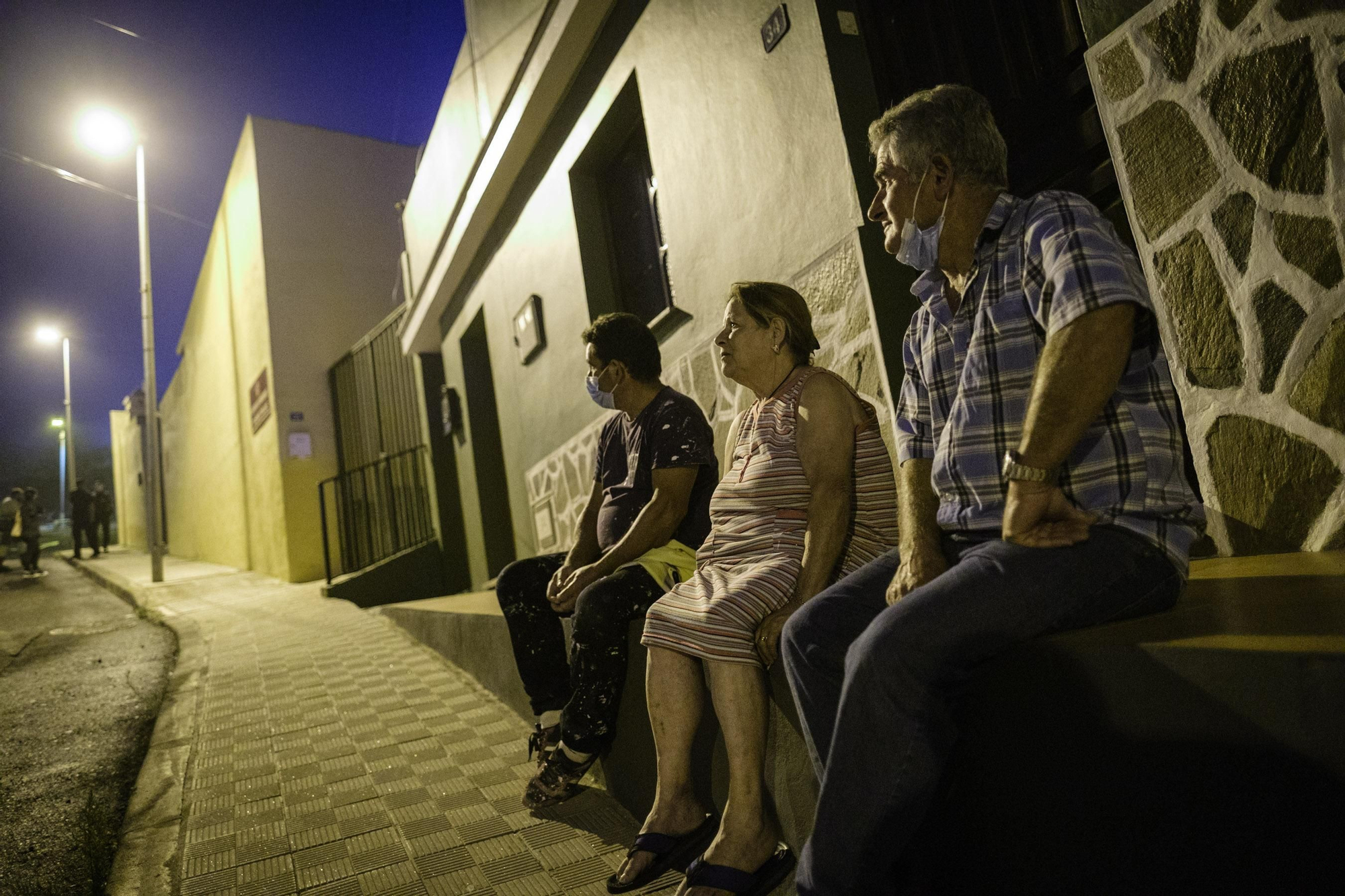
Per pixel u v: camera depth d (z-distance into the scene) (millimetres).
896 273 2992
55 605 10836
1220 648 1061
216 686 4617
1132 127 2152
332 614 7164
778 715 1852
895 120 1634
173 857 2461
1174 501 1404
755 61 3486
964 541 1581
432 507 9055
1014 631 1306
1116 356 1304
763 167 3504
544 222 5770
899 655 1309
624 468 2811
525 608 2836
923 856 1502
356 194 12859
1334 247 1746
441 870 2221
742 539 2039
